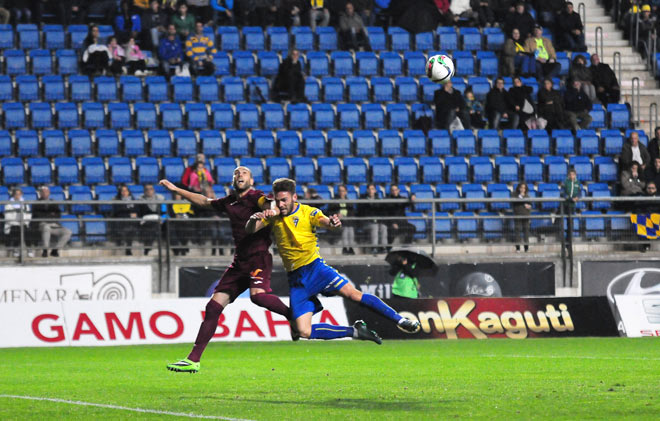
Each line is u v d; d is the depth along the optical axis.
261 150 55.00
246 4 62.78
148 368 27.77
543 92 58.09
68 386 22.11
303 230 19.81
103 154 53.88
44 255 45.75
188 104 56.62
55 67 58.50
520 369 26.05
